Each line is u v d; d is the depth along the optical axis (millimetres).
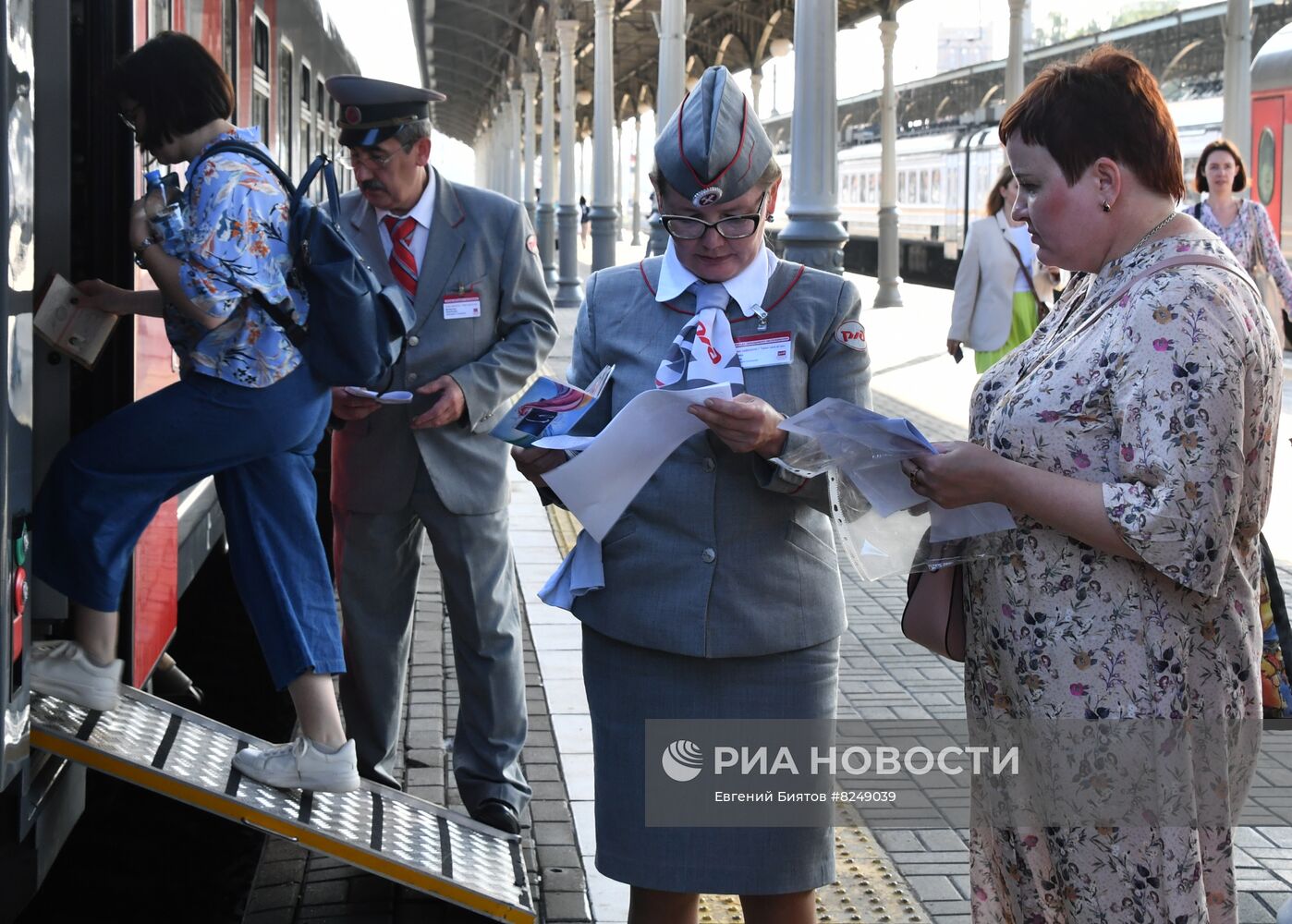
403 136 3658
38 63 2955
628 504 2570
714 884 2688
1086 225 2250
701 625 2643
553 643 5957
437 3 29672
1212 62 25109
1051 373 2258
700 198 2535
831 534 2805
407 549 3916
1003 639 2314
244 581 3213
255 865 4043
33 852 2672
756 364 2613
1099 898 2254
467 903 3311
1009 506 2227
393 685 3971
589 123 54781
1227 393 2088
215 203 2902
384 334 3131
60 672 2924
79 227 3246
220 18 5090
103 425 2957
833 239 9383
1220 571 2127
